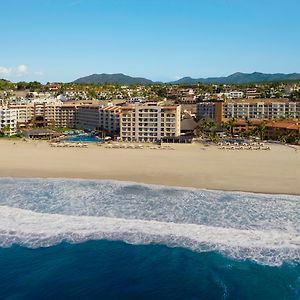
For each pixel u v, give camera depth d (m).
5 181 107.00
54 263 57.09
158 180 107.69
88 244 63.34
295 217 77.19
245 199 89.50
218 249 61.25
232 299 47.91
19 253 60.16
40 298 48.03
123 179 109.12
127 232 67.81
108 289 50.25
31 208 82.44
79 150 167.88
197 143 193.88
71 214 78.62
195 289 50.19
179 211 80.69
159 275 53.81
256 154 157.12
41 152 161.12
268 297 48.25
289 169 123.12
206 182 105.12
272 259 57.97
